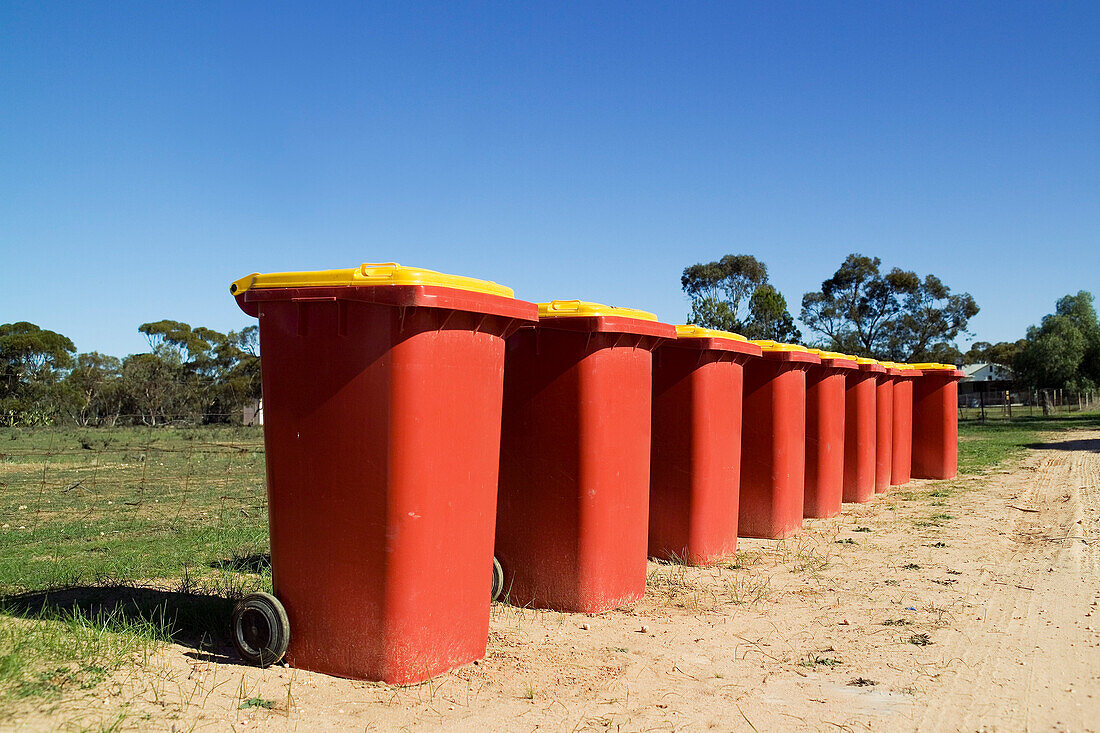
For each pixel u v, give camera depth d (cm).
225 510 1367
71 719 407
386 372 503
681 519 898
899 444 1647
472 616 551
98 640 525
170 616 605
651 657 578
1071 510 1276
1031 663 562
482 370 550
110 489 1728
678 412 898
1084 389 5797
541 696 494
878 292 5953
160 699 450
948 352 5875
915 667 557
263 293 533
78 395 5319
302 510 523
